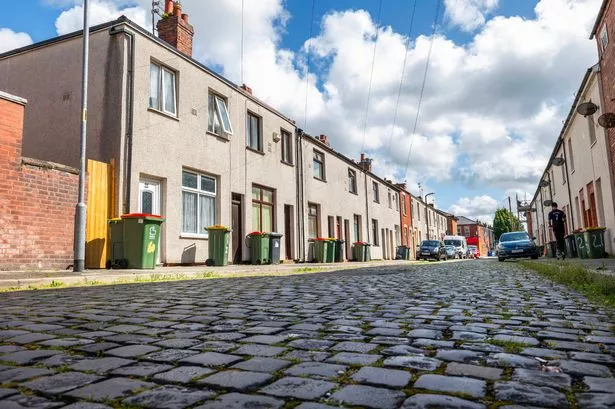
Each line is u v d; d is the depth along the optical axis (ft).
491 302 17.49
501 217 320.70
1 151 28.76
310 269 46.37
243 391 7.00
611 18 43.34
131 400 6.64
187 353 9.39
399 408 6.28
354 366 8.39
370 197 101.30
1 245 28.55
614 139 45.91
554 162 74.69
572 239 64.13
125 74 38.70
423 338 10.84
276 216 61.36
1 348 9.92
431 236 172.14
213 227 45.42
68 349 9.82
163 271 33.78
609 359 8.83
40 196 31.07
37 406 6.41
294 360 8.82
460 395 6.80
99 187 36.32
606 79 47.70
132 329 12.09
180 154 44.09
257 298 19.26
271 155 60.80
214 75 49.52
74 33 40.73
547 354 9.24
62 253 32.37
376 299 18.83
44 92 41.68
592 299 18.02
